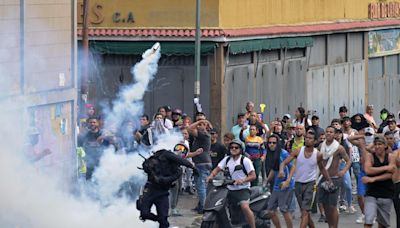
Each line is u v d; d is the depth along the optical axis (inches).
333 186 1040.8
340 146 1056.8
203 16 1722.4
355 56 2252.7
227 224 1023.0
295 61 1971.0
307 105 2030.0
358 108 2277.3
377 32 2356.1
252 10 1819.6
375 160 957.2
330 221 1056.8
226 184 1023.6
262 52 1849.2
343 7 2176.4
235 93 1769.2
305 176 1033.5
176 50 1717.5
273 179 1114.7
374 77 2372.0
